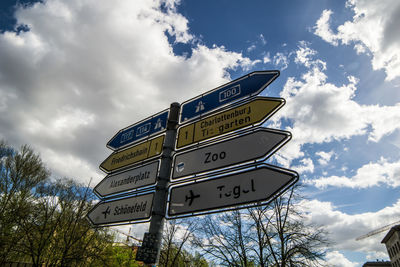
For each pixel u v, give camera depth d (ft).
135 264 79.05
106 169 16.30
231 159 10.03
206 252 42.24
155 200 11.25
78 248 46.93
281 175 8.23
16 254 46.44
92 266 54.54
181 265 71.92
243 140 10.20
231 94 12.25
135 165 14.25
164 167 12.18
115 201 13.57
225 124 11.50
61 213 46.03
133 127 16.78
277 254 36.86
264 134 9.65
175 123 13.88
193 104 13.89
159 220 10.59
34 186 54.13
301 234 37.24
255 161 9.31
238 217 41.96
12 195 49.24
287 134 8.91
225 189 9.45
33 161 57.26
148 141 14.61
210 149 11.12
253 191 8.63
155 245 9.79
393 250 171.73
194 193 10.31
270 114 10.20
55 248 44.60
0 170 52.70
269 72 11.32
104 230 58.18
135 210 11.93
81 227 47.88
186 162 11.64
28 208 46.65
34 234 44.04
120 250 80.48
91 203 49.32
